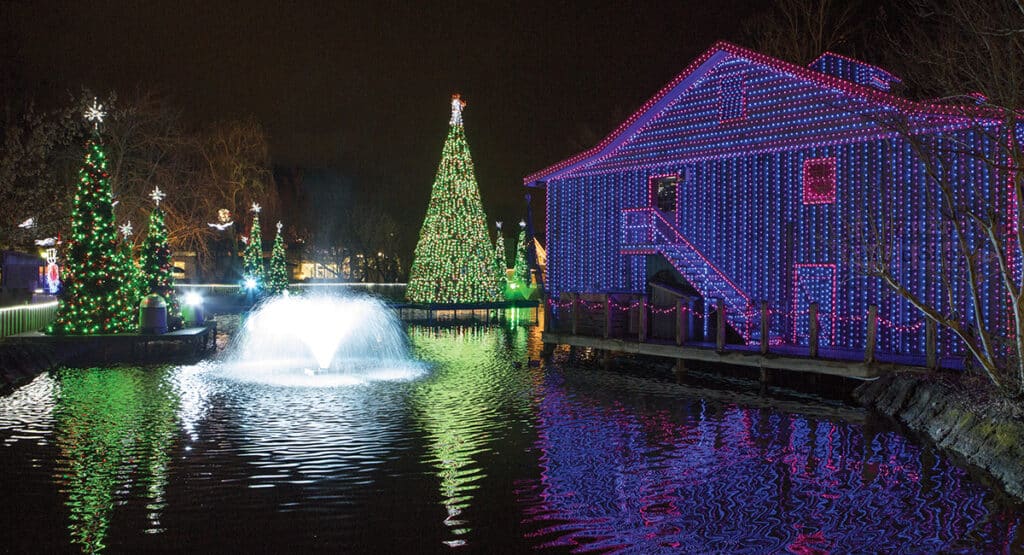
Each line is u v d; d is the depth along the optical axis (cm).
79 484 1083
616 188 2767
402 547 869
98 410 1602
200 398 1753
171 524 934
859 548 876
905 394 1614
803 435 1420
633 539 897
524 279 6919
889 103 2086
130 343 2614
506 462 1219
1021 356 1302
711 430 1459
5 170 3550
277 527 927
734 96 2447
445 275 4831
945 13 1499
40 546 866
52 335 2617
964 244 1430
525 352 2756
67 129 4094
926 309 1482
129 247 3203
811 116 2275
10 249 3684
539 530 923
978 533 923
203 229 5341
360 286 6950
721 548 873
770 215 2375
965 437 1292
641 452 1288
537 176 2952
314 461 1211
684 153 2564
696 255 2477
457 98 4862
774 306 2358
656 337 2450
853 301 2192
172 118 4916
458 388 1928
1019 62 1470
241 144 5681
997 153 1917
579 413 1614
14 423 1467
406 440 1356
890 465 1215
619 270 2752
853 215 2197
